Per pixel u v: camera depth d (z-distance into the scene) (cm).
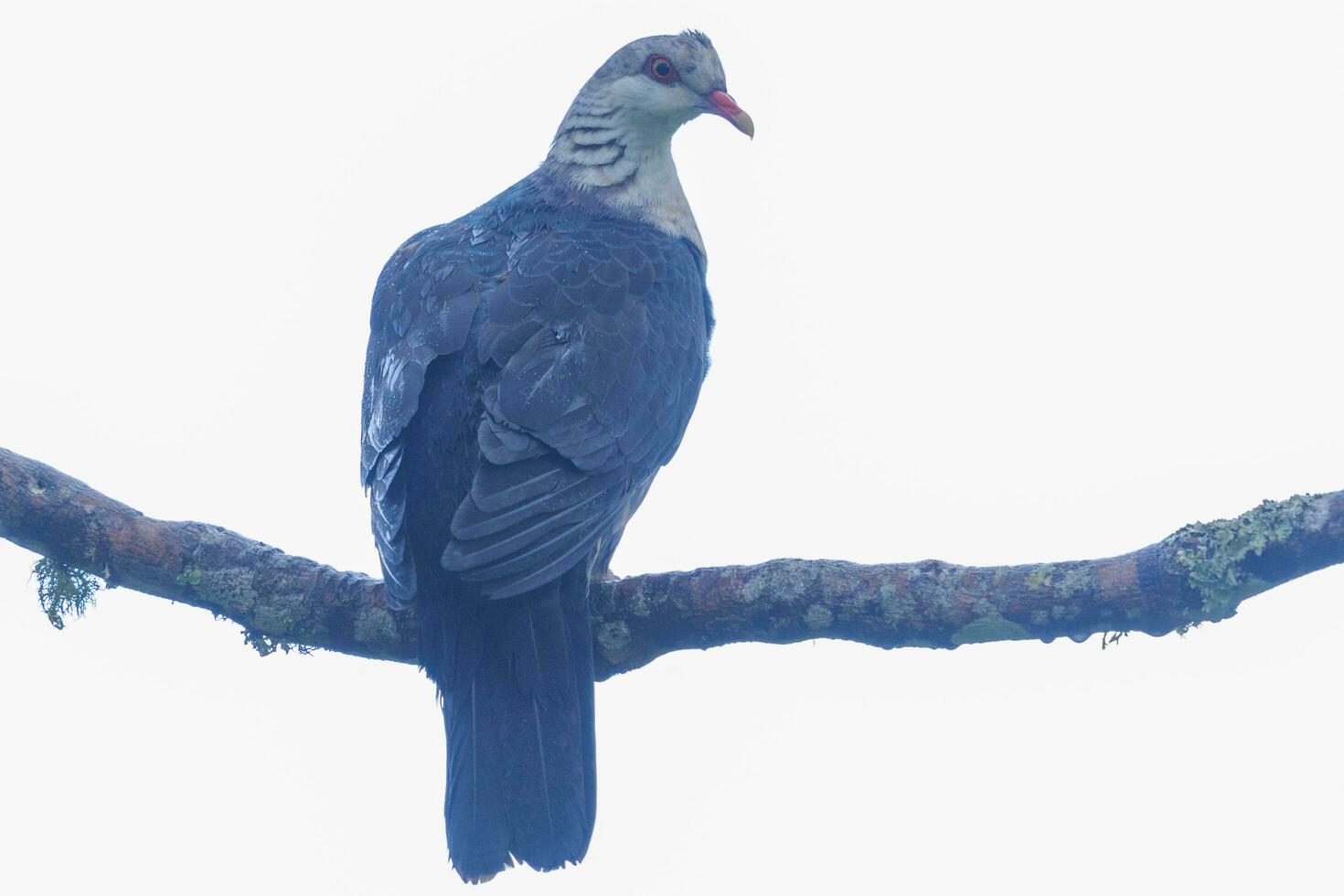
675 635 1015
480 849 950
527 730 970
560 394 1013
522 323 1052
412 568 965
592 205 1210
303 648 1076
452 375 1030
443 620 991
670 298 1125
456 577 988
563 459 992
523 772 962
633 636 1020
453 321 1051
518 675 978
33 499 1048
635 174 1227
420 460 1011
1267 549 892
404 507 988
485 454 971
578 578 1003
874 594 964
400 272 1134
